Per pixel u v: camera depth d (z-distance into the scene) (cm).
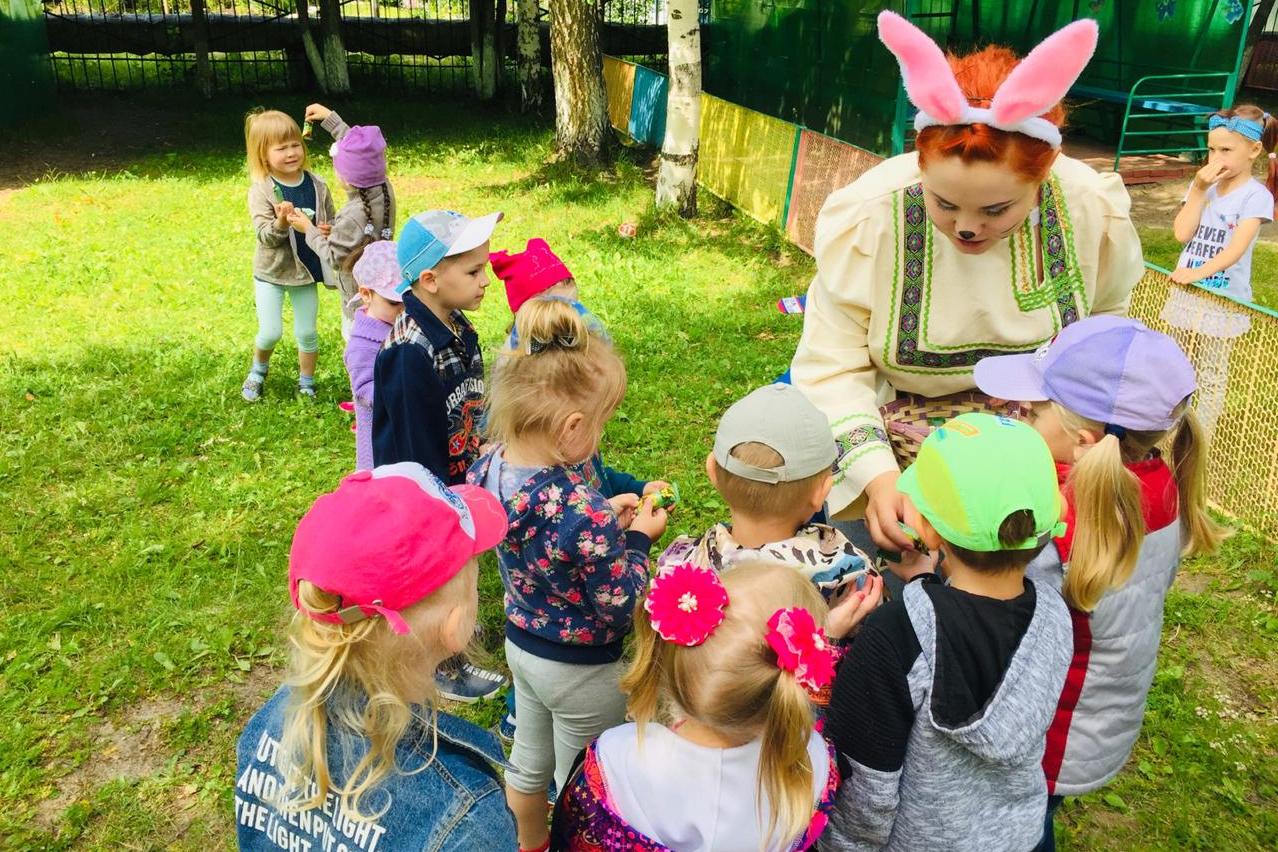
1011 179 218
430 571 156
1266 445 463
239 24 1916
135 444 557
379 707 155
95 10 2384
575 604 247
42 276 858
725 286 868
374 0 2719
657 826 176
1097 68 1484
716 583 175
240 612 420
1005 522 186
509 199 1166
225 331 734
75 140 1473
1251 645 402
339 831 160
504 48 1908
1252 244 566
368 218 534
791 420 224
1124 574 199
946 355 263
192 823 324
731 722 171
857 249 254
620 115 1579
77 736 357
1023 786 198
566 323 237
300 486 520
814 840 183
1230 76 1277
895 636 190
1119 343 213
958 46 1741
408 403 331
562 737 265
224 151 1430
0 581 436
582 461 247
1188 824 322
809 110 1467
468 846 155
